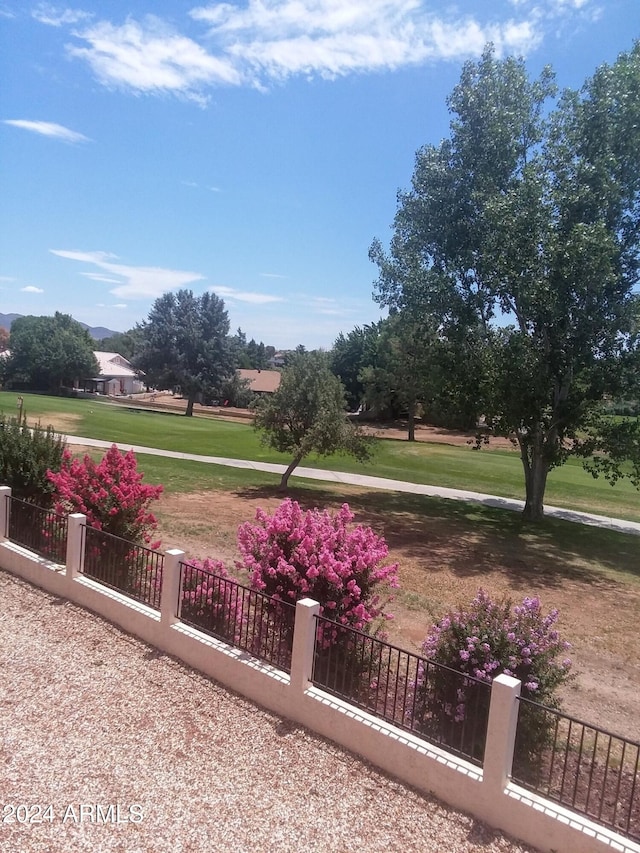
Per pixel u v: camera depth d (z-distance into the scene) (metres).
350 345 77.06
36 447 11.73
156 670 6.86
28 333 84.00
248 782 5.09
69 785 4.88
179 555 7.36
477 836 4.70
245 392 76.31
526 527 21.16
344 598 7.06
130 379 112.44
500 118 20.88
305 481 26.31
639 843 4.36
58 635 7.55
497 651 5.93
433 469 35.31
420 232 22.69
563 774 4.88
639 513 26.73
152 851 4.29
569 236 17.91
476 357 22.00
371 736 5.50
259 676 6.34
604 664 9.71
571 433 21.97
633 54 19.17
